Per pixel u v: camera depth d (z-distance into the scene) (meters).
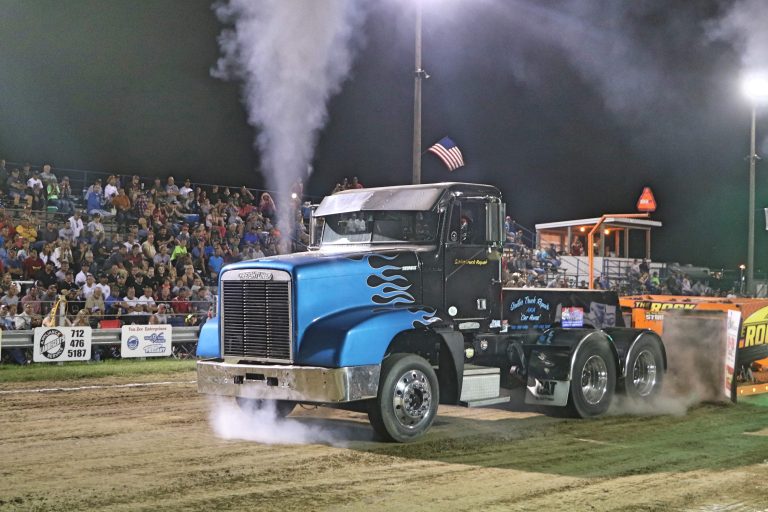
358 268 9.45
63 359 16.61
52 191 22.61
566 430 10.15
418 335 9.80
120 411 11.10
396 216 10.34
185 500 6.57
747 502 6.75
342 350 8.62
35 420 10.32
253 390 9.10
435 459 8.32
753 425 10.61
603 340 11.39
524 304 11.22
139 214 22.98
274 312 9.09
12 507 6.31
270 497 6.71
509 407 11.96
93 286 18.83
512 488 7.13
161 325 18.23
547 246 34.22
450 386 9.91
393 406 9.06
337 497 6.74
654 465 8.15
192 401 12.05
